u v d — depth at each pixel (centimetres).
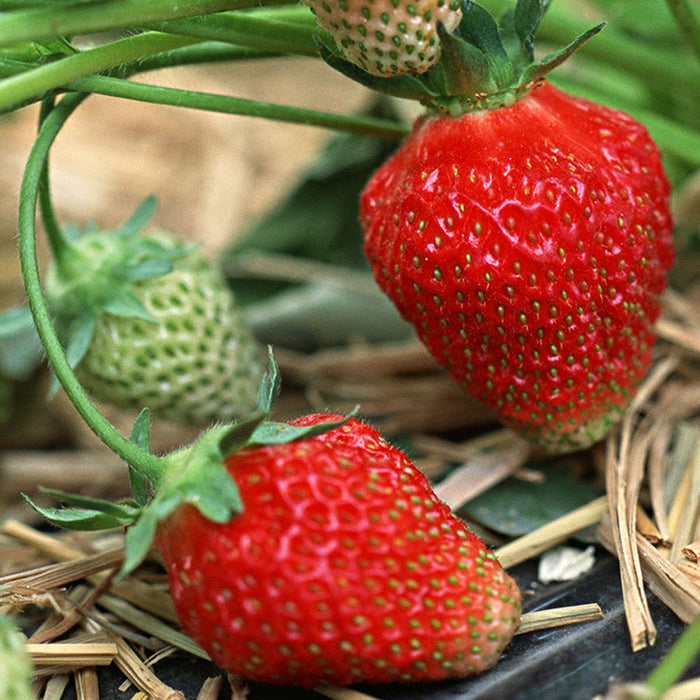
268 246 35
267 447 22
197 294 27
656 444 26
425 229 23
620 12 32
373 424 29
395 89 23
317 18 22
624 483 25
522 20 23
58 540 25
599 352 24
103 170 44
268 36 24
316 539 21
